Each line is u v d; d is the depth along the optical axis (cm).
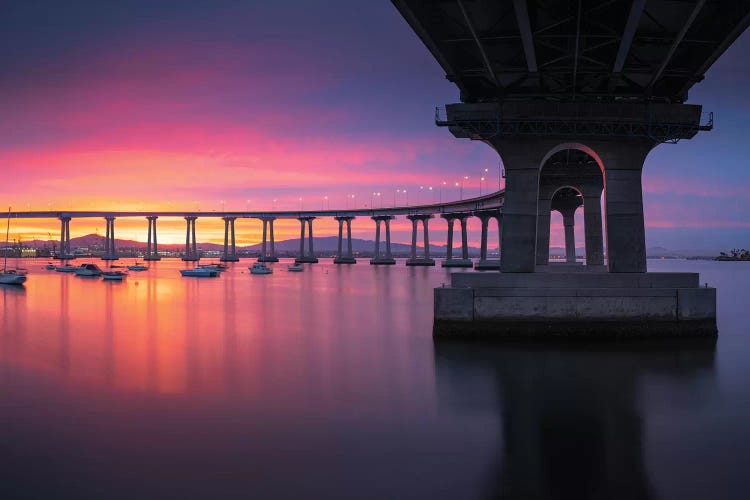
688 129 3878
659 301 3650
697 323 3659
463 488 1588
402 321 5341
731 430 2075
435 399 2488
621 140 3900
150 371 3072
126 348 3844
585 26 3312
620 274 3734
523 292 3662
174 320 5494
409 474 1681
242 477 1656
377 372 3019
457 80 3881
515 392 2597
